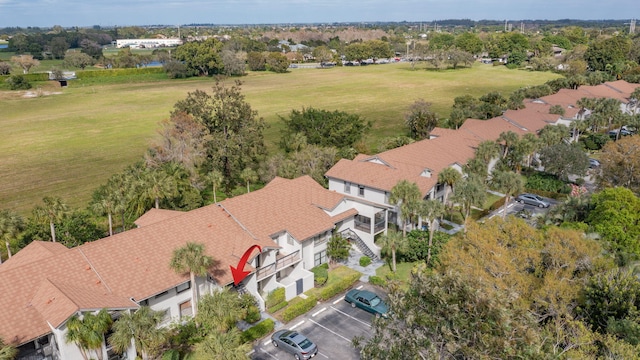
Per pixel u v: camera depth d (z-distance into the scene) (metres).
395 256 49.59
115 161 90.31
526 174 76.62
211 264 40.12
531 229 39.44
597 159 81.94
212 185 72.25
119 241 39.59
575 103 105.50
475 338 22.25
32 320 31.64
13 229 46.34
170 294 38.31
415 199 47.69
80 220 53.91
